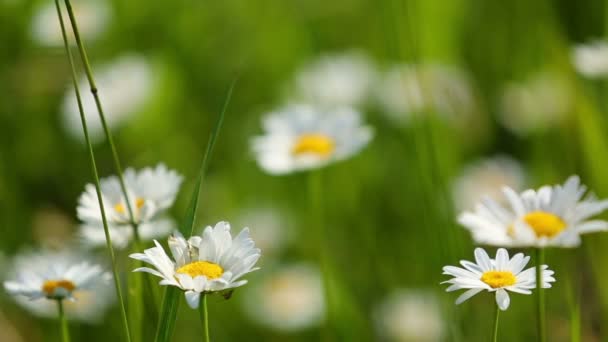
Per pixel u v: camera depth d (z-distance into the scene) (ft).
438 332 3.69
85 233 2.92
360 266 4.05
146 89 5.02
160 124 5.00
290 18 5.78
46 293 2.80
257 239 4.27
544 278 2.62
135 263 2.86
